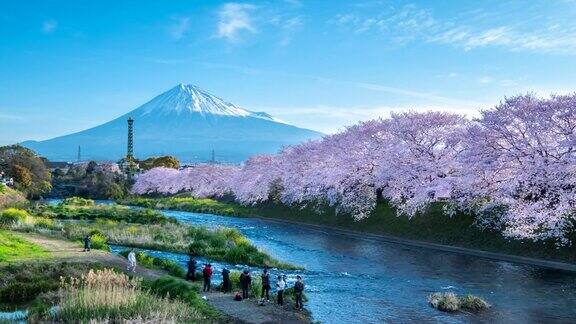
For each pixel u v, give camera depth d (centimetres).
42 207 8594
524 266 4359
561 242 4509
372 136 7800
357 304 3030
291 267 4225
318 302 3061
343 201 7600
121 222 6912
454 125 6919
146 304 2366
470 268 4275
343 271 4138
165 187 16138
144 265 3844
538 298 3231
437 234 5725
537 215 4588
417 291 3409
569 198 4509
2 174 12356
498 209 5331
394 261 4638
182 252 4850
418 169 6588
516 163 5250
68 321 2173
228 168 14762
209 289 3188
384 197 7150
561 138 4925
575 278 3859
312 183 8562
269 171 10419
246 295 3036
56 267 3206
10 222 5475
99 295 2339
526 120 5072
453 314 2836
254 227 7625
